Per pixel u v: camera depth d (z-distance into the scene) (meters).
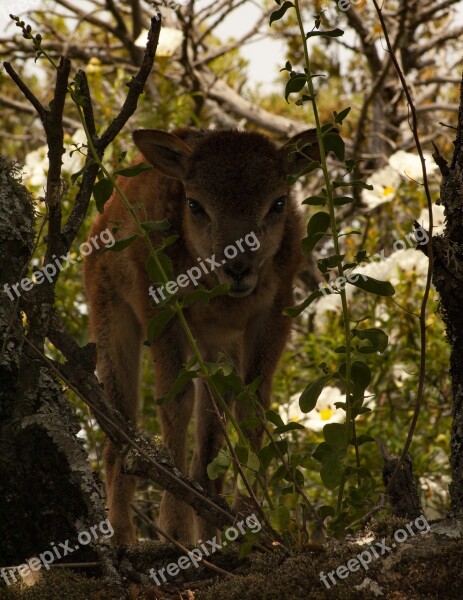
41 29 11.51
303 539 3.99
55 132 3.84
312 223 3.98
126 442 4.12
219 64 11.78
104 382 6.71
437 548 3.59
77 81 3.94
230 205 5.95
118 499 5.76
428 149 10.84
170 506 5.51
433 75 11.32
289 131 11.05
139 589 3.88
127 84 4.00
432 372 7.68
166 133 6.08
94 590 3.77
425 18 10.25
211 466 4.12
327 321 8.26
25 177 8.69
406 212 8.88
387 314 8.11
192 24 10.29
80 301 8.59
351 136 10.84
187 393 5.85
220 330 6.46
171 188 6.27
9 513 3.96
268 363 6.28
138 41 9.09
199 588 3.93
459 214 3.95
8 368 4.05
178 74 10.87
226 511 4.16
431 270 3.78
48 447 3.99
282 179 6.10
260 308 6.26
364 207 9.69
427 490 7.09
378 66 10.23
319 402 7.33
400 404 8.20
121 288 6.59
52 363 4.07
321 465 4.09
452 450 4.02
